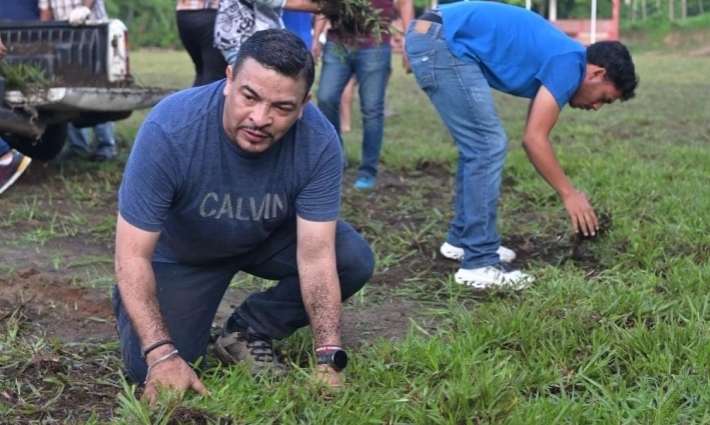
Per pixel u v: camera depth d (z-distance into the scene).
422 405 3.29
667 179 7.47
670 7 36.31
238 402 3.27
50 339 4.05
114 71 7.44
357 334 4.28
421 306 4.72
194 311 3.56
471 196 4.98
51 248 5.66
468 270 4.99
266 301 3.71
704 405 3.37
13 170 6.65
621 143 9.54
